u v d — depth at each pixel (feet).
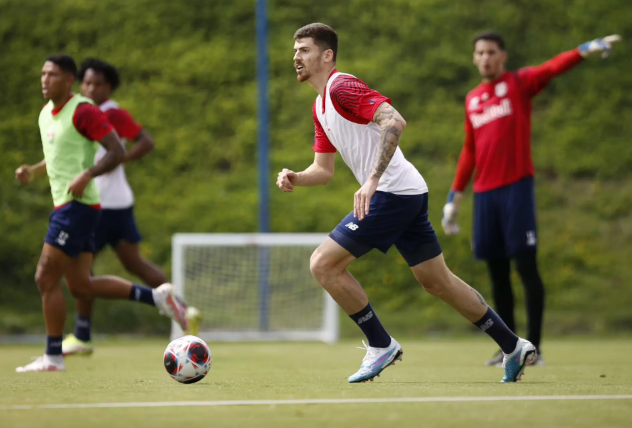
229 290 132.36
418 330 135.33
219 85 161.79
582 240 150.20
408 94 162.09
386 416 32.86
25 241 143.02
